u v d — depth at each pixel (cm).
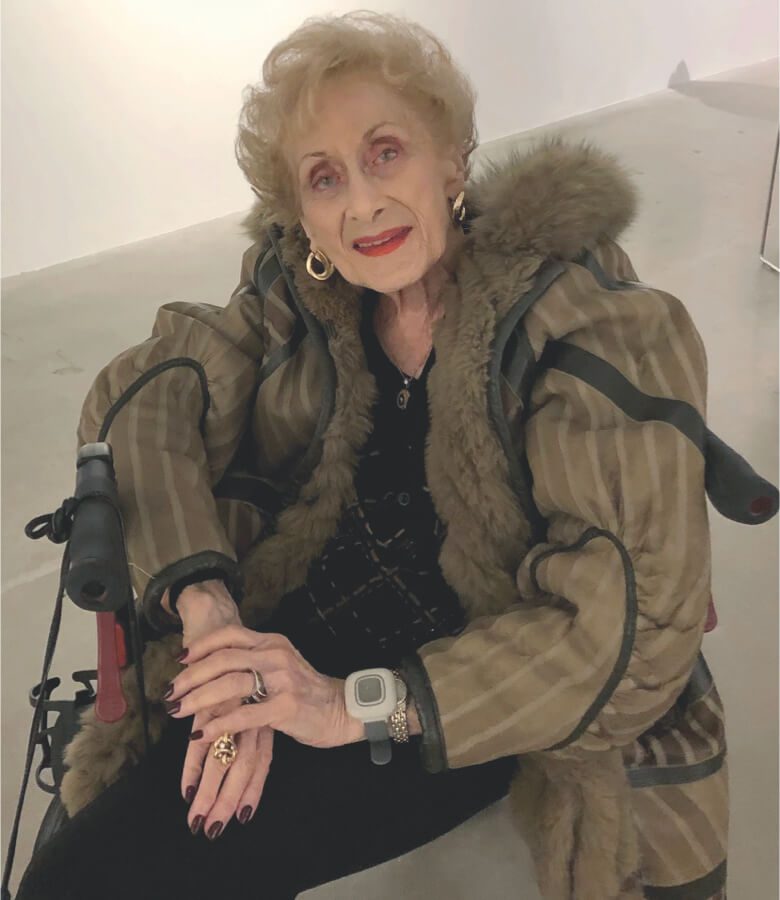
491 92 409
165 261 331
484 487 100
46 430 237
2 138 312
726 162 354
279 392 114
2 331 289
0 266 330
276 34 346
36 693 117
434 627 111
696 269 275
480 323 96
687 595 86
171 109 338
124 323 288
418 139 96
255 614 117
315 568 116
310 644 114
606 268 104
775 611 163
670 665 87
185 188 355
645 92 456
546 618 91
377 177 96
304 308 109
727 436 203
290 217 109
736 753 140
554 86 425
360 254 99
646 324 94
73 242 340
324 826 91
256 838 89
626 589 86
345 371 107
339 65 92
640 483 86
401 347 109
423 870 130
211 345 118
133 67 323
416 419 107
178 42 327
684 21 447
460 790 100
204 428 117
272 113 98
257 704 88
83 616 180
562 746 89
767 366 227
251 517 119
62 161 325
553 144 104
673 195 328
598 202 99
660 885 96
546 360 97
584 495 89
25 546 199
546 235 97
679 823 96
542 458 94
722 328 245
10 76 304
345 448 108
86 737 101
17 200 323
